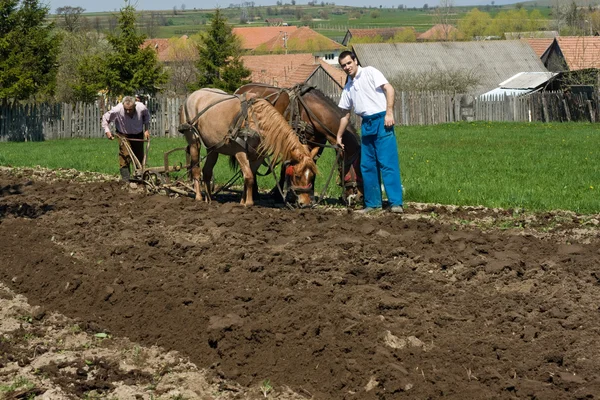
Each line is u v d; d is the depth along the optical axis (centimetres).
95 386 593
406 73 5291
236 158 1255
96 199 1320
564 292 759
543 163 1862
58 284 852
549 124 3825
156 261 906
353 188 1234
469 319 695
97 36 5891
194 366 642
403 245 941
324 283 789
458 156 2070
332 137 1212
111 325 741
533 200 1280
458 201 1301
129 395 582
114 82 4019
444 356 612
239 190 1459
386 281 810
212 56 4641
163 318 732
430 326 675
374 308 720
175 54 6681
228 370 630
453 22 16238
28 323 746
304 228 1052
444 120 4150
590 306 721
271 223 1071
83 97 4197
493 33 13738
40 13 3647
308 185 1136
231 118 1181
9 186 1506
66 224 1109
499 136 2931
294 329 677
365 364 607
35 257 939
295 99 1218
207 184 1280
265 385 597
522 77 5288
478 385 565
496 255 882
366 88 1157
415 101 4088
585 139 2714
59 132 3594
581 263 855
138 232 1044
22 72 3569
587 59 5766
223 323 678
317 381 601
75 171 1791
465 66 5812
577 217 1141
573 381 554
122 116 1451
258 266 846
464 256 894
